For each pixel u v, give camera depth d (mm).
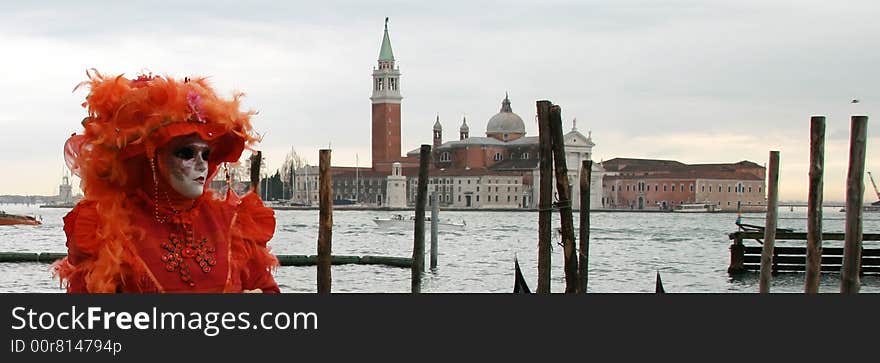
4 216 76562
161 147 4512
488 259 42906
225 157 4859
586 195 18219
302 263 29703
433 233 34031
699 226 106312
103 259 4445
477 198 186625
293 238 64938
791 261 30844
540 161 15516
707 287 28594
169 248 4633
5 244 52062
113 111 4469
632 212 190875
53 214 143375
